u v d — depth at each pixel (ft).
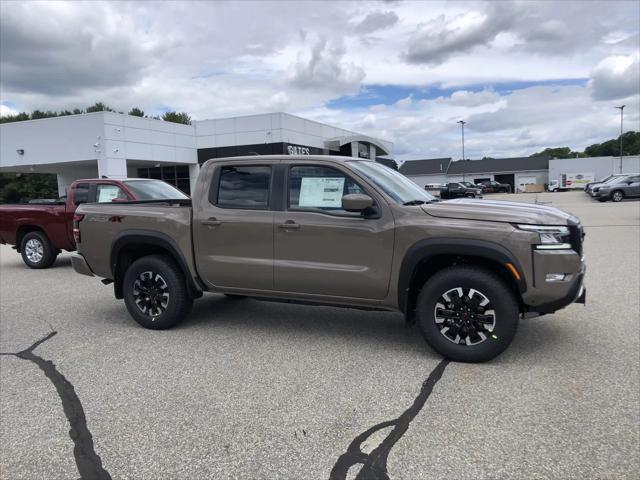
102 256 19.02
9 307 22.44
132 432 10.84
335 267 15.39
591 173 189.57
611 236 43.29
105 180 31.60
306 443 10.25
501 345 13.85
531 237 13.38
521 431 10.46
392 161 170.81
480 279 13.82
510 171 224.33
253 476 9.20
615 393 12.08
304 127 111.45
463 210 14.24
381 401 12.04
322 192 15.78
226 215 16.75
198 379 13.58
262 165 16.62
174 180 114.73
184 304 17.98
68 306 22.44
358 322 18.84
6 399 12.59
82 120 89.45
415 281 15.23
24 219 33.04
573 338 16.25
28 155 95.91
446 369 13.93
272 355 15.34
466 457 9.59
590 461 9.34
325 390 12.72
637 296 21.62
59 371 14.38
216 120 106.42
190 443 10.36
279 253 16.11
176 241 17.52
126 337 17.51
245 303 22.16
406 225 14.44
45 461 9.84
